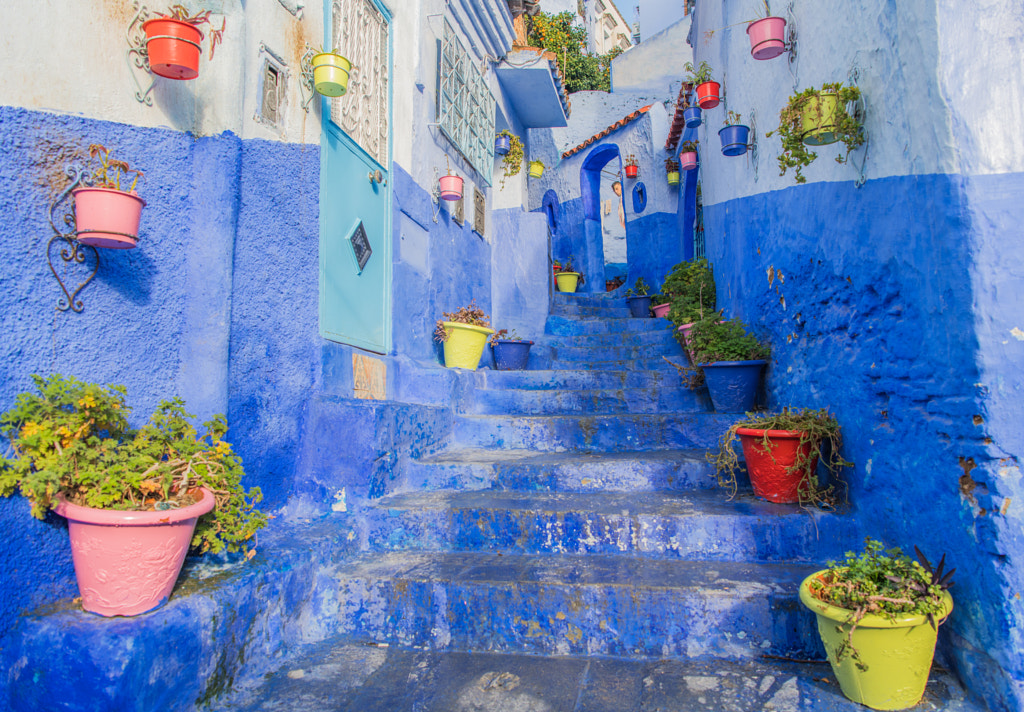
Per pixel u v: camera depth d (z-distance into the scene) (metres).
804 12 3.49
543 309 7.81
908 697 2.05
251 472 2.98
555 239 13.45
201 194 2.72
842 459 3.04
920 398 2.39
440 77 5.73
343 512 3.26
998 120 2.10
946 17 2.15
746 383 4.34
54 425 1.96
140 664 1.84
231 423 2.85
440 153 5.83
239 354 2.92
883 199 2.64
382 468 3.41
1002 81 2.11
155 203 2.53
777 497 3.19
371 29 4.51
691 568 2.82
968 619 2.12
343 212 3.99
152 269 2.51
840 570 2.25
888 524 2.65
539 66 7.59
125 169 2.33
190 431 2.32
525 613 2.62
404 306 4.92
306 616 2.71
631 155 11.30
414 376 4.62
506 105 8.22
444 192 5.56
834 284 3.17
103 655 1.79
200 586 2.26
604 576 2.71
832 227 3.18
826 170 3.25
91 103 2.30
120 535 1.90
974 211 2.10
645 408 4.98
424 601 2.69
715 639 2.50
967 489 2.13
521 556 3.04
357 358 3.98
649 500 3.34
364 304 4.28
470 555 3.07
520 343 6.26
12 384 2.01
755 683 2.28
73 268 2.21
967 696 2.11
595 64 14.91
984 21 2.13
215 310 2.74
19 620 1.94
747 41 4.79
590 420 4.34
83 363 2.24
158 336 2.54
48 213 2.14
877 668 2.03
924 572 2.14
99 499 1.90
